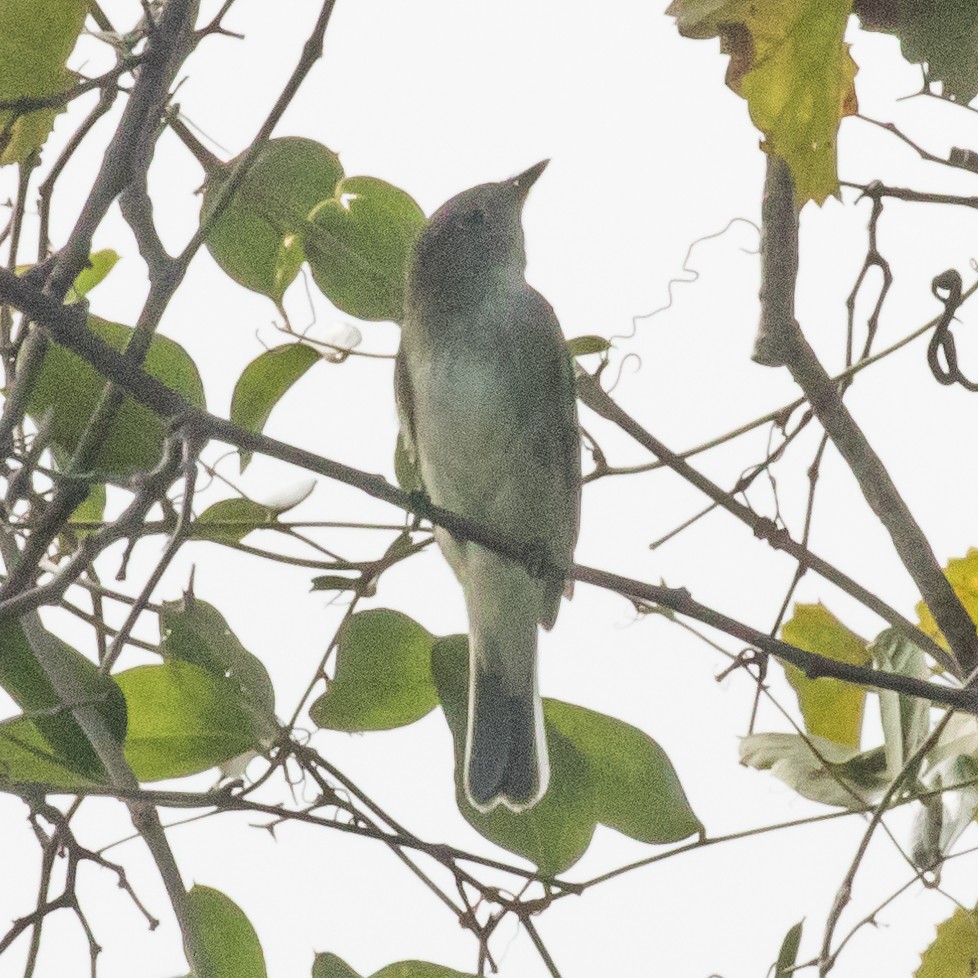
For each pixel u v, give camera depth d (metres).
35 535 5.27
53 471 5.11
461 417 6.71
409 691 6.03
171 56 5.22
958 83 5.46
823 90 4.75
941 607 5.90
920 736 5.95
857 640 6.54
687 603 5.45
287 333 6.39
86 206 5.14
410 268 6.75
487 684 6.56
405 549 6.09
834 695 6.49
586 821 5.86
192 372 6.15
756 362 5.71
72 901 5.08
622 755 5.96
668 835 5.81
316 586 5.99
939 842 5.70
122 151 5.16
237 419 6.14
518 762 6.01
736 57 4.75
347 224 6.64
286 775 5.57
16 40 5.73
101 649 5.86
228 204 5.45
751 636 5.37
